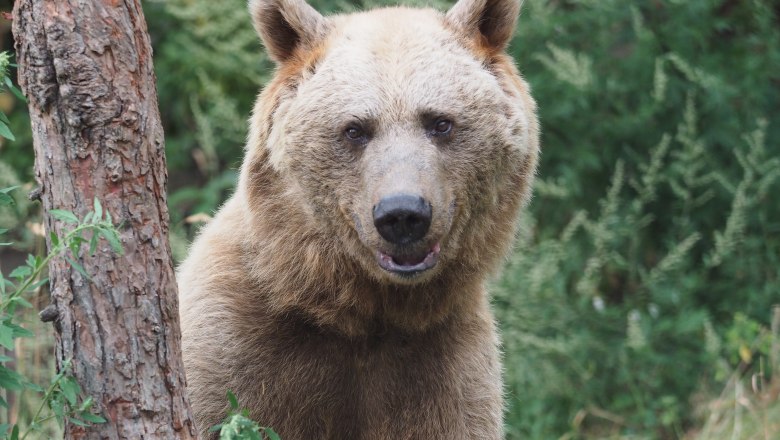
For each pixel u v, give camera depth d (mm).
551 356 14055
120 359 6074
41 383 10695
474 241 8406
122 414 6105
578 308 14242
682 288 14492
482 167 8188
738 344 13680
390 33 8320
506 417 13625
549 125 15516
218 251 8602
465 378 8641
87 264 6027
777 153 15570
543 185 14578
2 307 5844
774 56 15695
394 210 7406
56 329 6180
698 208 15508
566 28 15789
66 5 5867
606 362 13992
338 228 8148
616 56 16266
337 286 8258
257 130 8586
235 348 8188
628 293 15125
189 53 16859
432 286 8336
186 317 8391
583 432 13875
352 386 8469
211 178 16000
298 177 8188
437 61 8172
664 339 14328
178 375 6336
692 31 15695
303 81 8383
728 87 15234
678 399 13953
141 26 6129
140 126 6082
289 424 8312
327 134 8047
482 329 8906
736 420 13000
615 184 14312
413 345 8516
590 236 15172
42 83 5941
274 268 8297
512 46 15484
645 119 15383
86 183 6023
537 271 13750
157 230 6207
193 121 17188
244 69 16469
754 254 15055
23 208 12547
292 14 8586
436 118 7984
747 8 16625
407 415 8469
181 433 6305
